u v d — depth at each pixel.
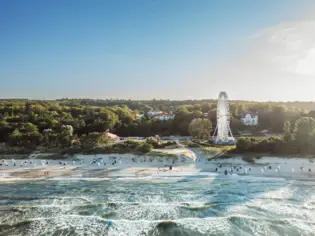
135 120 135.00
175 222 35.41
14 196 46.53
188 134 118.38
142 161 71.00
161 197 46.12
